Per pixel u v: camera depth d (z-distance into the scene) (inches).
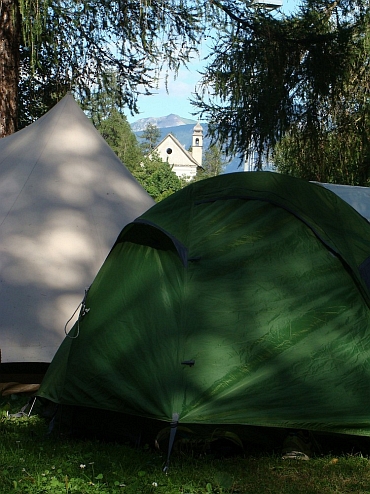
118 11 595.5
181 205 215.8
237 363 187.6
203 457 179.2
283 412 181.8
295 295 198.2
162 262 205.8
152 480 160.4
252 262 202.1
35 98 681.6
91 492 151.8
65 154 317.4
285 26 672.4
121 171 327.0
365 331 196.9
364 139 724.0
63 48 626.2
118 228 299.3
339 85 693.9
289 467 173.2
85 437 202.7
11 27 502.9
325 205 219.3
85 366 202.5
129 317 202.2
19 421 219.6
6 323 260.8
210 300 196.1
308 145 736.3
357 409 184.1
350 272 203.5
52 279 274.7
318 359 190.4
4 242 279.4
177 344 190.4
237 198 214.4
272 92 673.6
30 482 155.9
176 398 182.2
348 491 157.6
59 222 289.7
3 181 303.1
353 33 683.4
